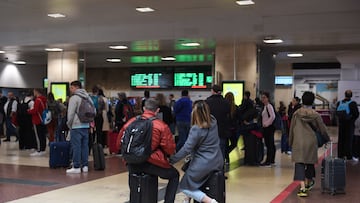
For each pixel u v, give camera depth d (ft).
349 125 38.06
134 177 16.79
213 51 53.26
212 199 16.92
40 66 85.25
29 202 21.47
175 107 37.60
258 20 41.45
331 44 47.57
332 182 24.13
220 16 41.52
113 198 22.59
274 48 51.96
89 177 28.43
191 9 38.34
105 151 42.14
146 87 88.02
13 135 58.08
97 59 71.97
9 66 79.61
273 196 23.56
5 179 27.40
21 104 42.52
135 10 39.04
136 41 46.19
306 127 23.39
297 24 40.24
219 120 26.02
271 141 34.86
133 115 39.29
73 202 21.61
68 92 55.47
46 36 50.19
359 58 66.74
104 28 47.44
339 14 38.99
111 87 94.12
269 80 54.08
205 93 83.61
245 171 32.04
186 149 16.87
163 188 25.20
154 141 16.52
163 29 44.88
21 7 38.27
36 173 29.76
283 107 44.24
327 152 44.68
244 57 47.47
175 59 70.79
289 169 33.14
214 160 17.10
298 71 93.71
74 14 41.24
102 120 40.45
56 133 36.83
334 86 93.66
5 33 52.16
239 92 46.39
